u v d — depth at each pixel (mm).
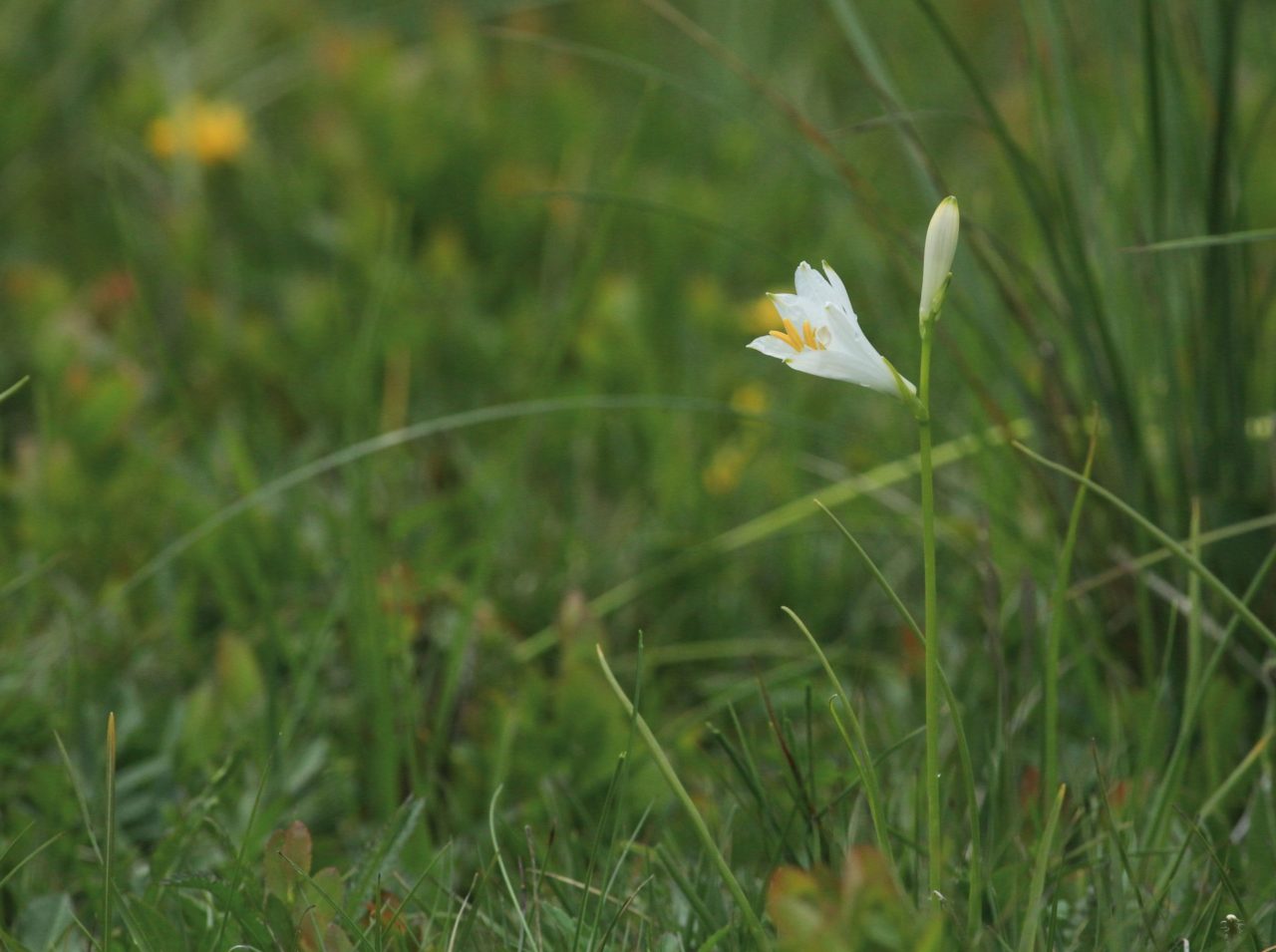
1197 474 2158
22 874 2074
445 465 2730
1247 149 2174
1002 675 2064
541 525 2547
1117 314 2207
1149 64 2119
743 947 1990
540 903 2010
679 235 3387
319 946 1976
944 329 2230
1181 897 2033
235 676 2176
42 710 2158
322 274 3426
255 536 2334
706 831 1933
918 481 2500
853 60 2240
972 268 2213
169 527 2480
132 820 2123
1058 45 2201
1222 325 2143
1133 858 2047
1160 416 2195
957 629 2262
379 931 1983
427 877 2055
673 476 2625
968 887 2010
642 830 2119
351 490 2223
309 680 2162
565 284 3316
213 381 2936
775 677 2232
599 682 2143
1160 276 2156
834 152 2223
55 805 2107
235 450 2270
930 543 1903
